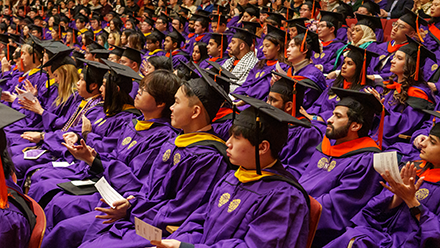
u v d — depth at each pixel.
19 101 5.05
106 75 4.23
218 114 4.44
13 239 2.10
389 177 2.40
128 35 9.20
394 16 8.95
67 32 11.29
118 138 3.92
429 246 2.39
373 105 3.03
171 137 3.44
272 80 4.95
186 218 2.70
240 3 11.71
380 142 3.20
